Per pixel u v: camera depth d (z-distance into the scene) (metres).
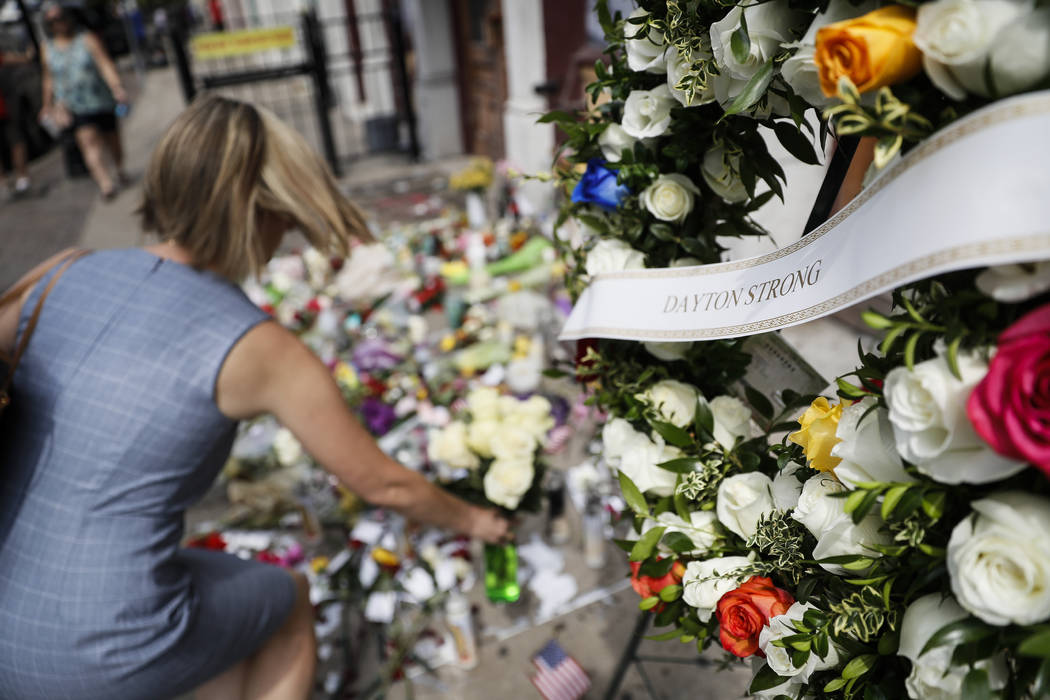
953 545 0.49
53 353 1.14
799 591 0.68
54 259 1.25
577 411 2.55
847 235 0.57
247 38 5.94
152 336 1.13
